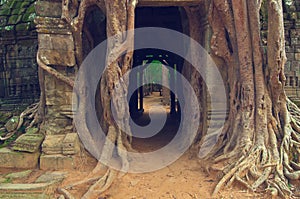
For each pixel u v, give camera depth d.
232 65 4.80
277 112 4.59
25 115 5.88
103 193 3.84
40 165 4.55
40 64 4.88
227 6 4.50
